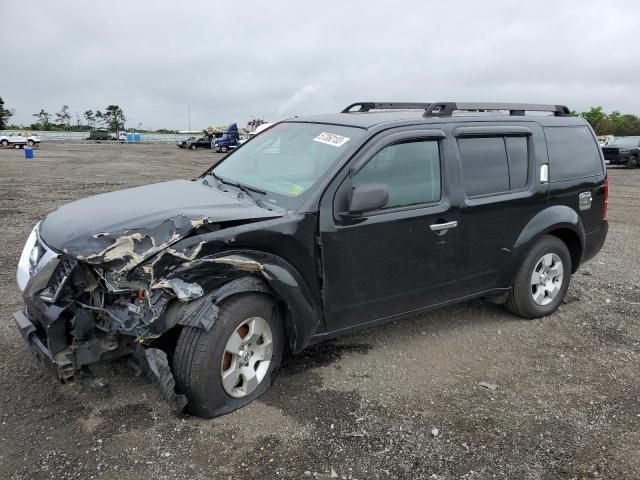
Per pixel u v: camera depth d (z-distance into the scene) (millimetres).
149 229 3232
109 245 3176
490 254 4684
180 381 3279
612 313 5445
